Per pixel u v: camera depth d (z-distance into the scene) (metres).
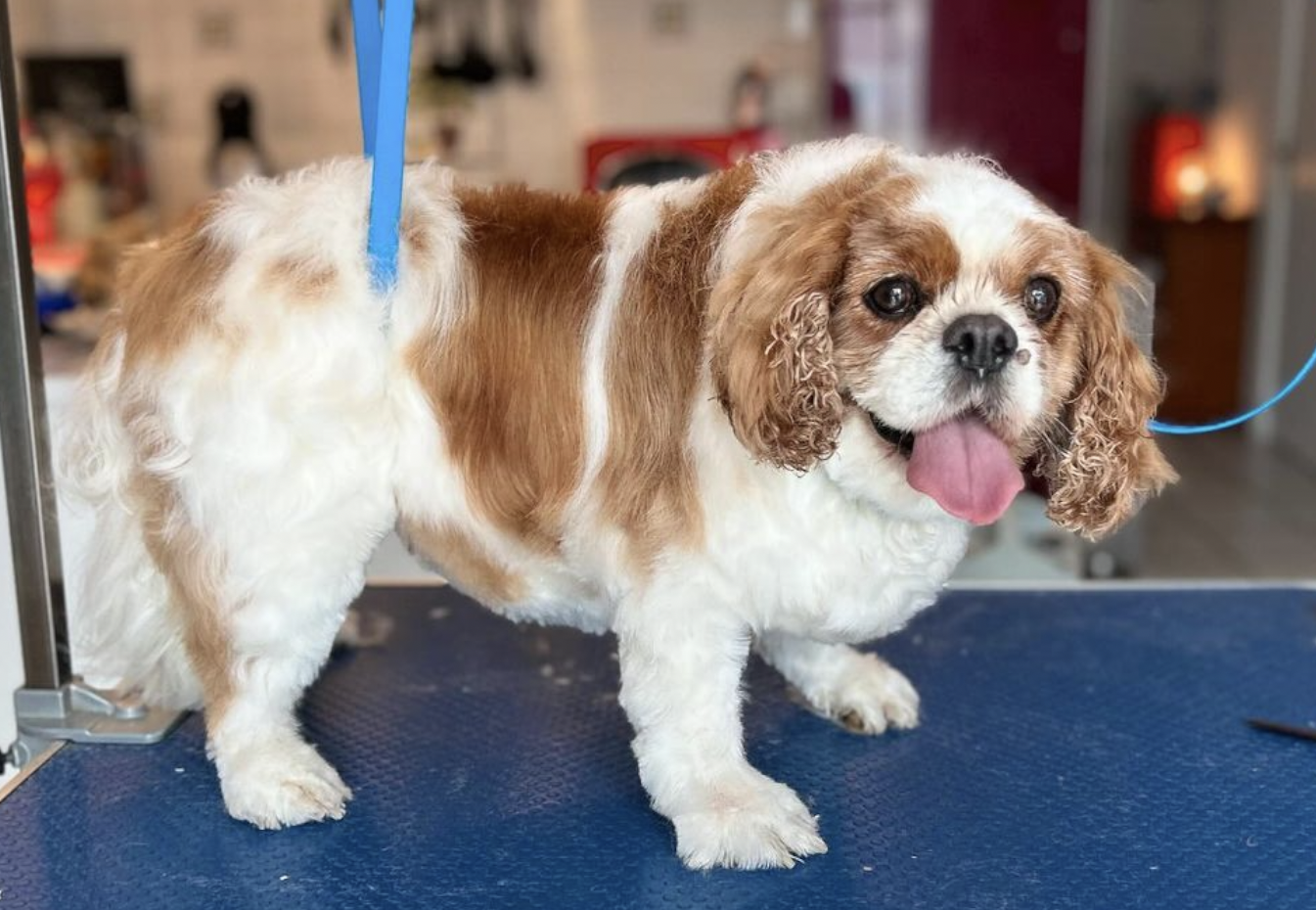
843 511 1.61
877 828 1.66
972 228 1.52
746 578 1.62
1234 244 6.66
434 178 1.81
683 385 1.63
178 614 1.77
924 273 1.51
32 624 1.94
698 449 1.61
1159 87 7.01
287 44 5.29
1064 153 5.06
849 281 1.54
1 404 1.85
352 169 1.80
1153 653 2.23
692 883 1.54
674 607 1.63
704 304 1.63
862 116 5.31
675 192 1.75
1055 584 2.58
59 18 5.21
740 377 1.52
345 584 1.73
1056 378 1.62
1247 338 6.78
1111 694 2.06
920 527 1.65
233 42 5.28
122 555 1.81
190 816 1.71
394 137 1.61
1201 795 1.74
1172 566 4.88
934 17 5.03
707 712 1.66
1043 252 1.57
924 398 1.48
